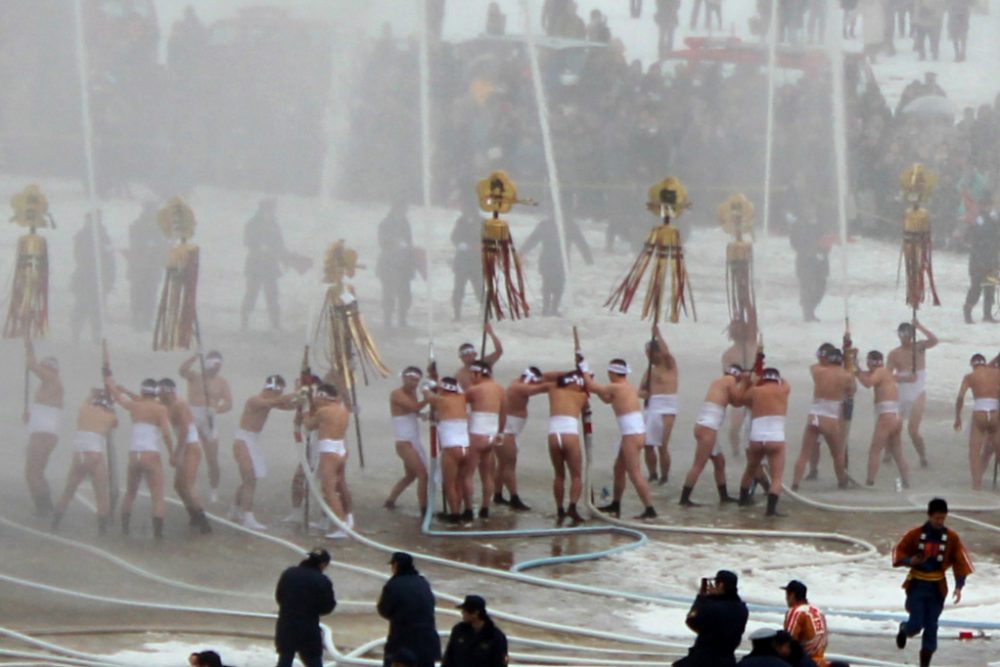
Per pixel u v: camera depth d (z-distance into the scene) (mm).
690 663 50625
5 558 71812
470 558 75188
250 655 60562
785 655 47375
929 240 94062
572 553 76438
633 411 82688
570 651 62188
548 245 123688
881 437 90000
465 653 49469
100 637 62500
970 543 80312
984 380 89938
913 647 64625
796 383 110562
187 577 70500
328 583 55938
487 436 81562
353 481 88438
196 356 82688
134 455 75625
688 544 78688
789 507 86125
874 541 79875
